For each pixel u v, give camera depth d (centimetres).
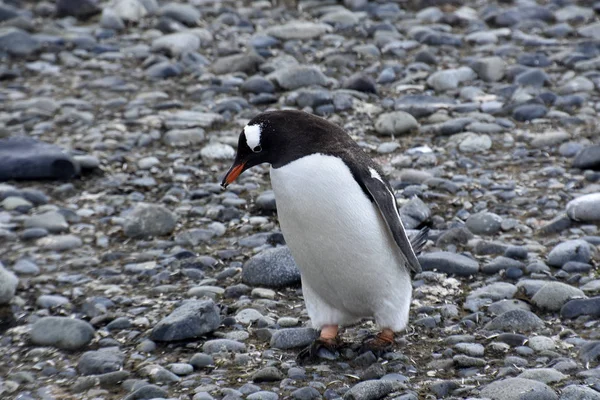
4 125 1917
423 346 1075
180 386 1009
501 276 1252
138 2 2577
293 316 1174
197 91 2050
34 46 2338
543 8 2398
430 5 2509
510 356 1024
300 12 2550
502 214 1449
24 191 1602
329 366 1035
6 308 1234
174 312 1143
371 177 985
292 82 2022
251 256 1360
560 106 1858
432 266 1271
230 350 1080
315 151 977
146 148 1800
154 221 1466
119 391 1016
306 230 988
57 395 1014
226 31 2433
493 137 1739
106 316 1187
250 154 1002
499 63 2038
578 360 1011
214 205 1547
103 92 2094
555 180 1553
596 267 1247
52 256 1397
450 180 1577
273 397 960
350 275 1005
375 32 2345
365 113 1880
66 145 1812
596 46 2130
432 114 1856
